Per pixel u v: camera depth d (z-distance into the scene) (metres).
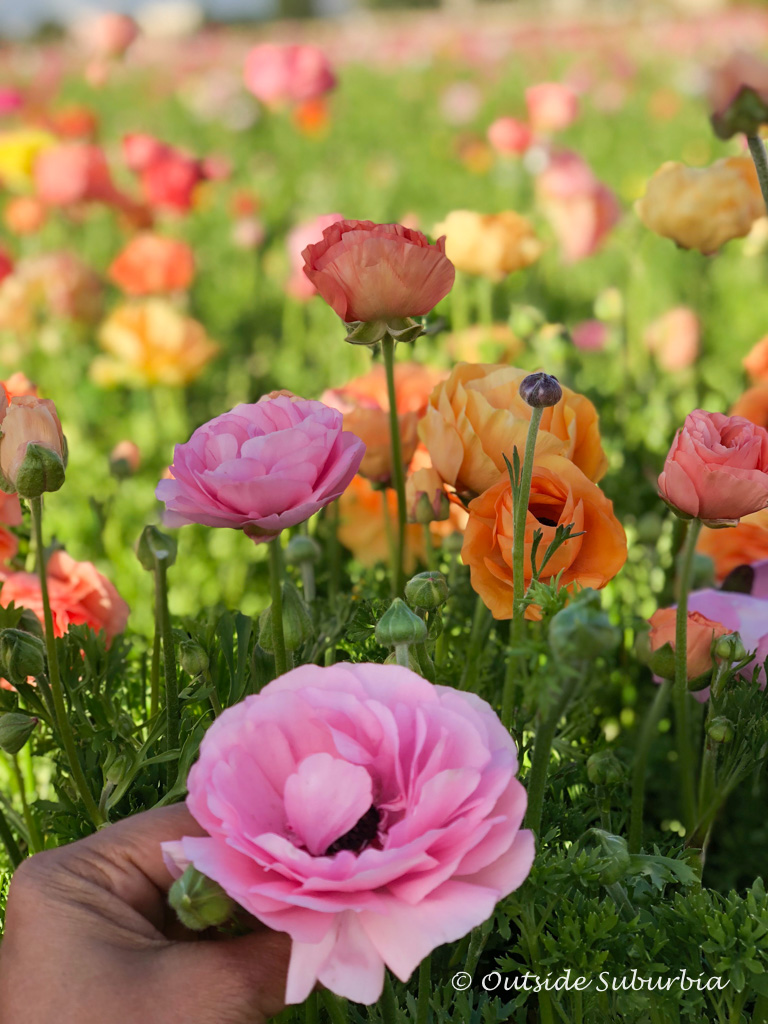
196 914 0.50
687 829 0.70
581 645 0.46
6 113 3.12
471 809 0.48
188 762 0.64
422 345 1.42
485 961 0.68
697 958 0.58
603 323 1.67
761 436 0.61
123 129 4.84
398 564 0.79
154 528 0.65
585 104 4.46
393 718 0.49
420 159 3.90
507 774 0.48
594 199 1.72
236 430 0.59
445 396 0.68
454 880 0.48
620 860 0.56
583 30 7.02
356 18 10.20
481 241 1.21
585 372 1.58
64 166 2.00
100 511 1.08
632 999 0.57
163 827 0.55
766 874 0.83
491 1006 0.61
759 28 6.09
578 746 0.76
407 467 0.83
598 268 2.28
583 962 0.56
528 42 6.70
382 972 0.46
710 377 1.57
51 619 0.62
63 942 0.52
